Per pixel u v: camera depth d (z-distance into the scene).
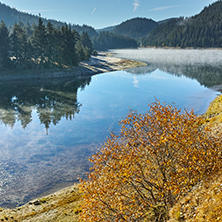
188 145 11.79
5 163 32.00
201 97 60.53
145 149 11.98
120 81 92.75
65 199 22.33
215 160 11.57
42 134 41.84
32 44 117.19
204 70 110.62
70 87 86.00
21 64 112.12
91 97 68.31
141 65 141.50
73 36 129.75
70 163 31.16
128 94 69.31
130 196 12.90
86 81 98.12
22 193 25.31
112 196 12.56
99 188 12.10
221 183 9.54
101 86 84.62
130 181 11.89
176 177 11.89
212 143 12.39
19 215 20.72
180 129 11.72
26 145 37.50
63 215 18.97
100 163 12.44
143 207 12.61
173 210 10.63
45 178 27.97
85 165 30.28
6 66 109.56
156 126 12.31
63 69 118.19
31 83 96.38
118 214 11.81
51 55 119.25
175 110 13.20
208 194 9.58
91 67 133.62
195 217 9.03
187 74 100.88
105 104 59.84
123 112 52.19
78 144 36.94
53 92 77.44
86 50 163.12
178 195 11.74
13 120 49.69
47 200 23.00
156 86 78.94
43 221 18.86
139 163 12.02
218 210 8.21
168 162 11.48
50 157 33.19
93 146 35.84
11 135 41.75
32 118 50.78
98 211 12.53
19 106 60.41
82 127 44.41
